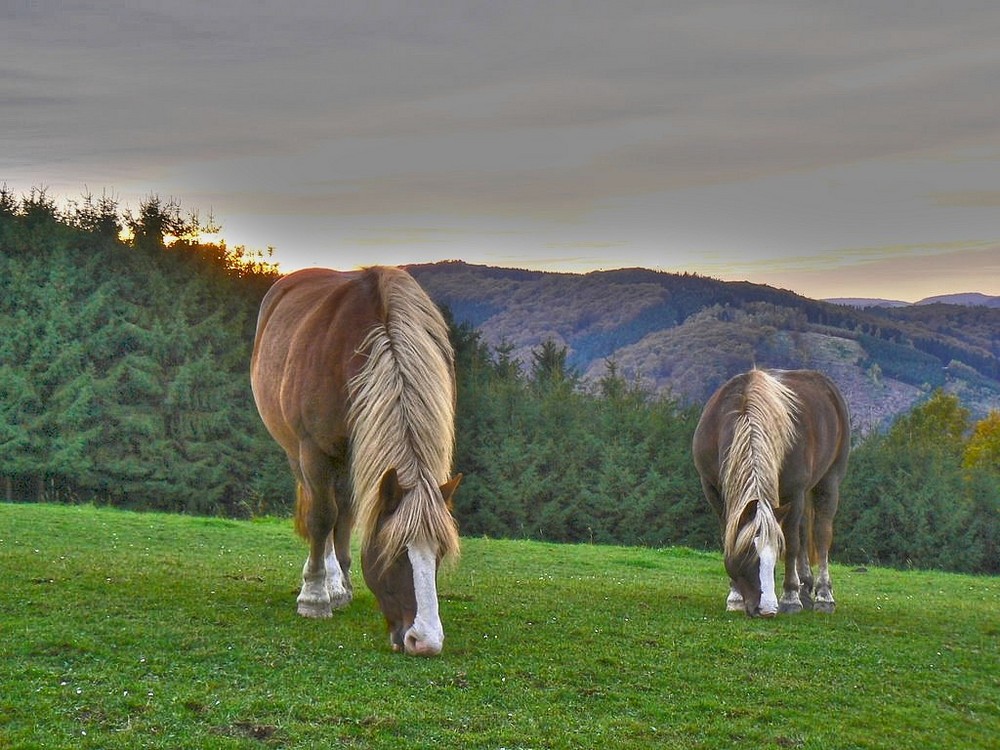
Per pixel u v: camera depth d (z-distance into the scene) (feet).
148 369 150.71
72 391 140.46
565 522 179.32
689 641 27.81
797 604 34.40
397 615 22.58
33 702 18.66
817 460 35.55
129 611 25.50
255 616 26.11
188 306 169.37
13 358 144.66
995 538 198.39
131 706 18.92
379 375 23.53
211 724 18.45
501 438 180.75
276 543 49.57
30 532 42.63
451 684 21.84
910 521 191.42
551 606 31.91
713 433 35.14
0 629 22.79
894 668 27.02
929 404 283.18
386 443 23.02
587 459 184.85
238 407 158.81
